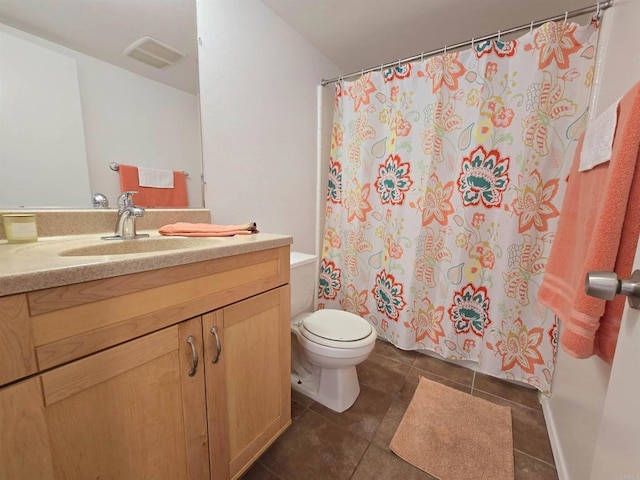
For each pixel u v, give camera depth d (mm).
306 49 1766
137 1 1021
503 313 1471
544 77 1273
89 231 966
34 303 461
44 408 484
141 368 620
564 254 903
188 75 1179
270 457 1061
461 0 1388
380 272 1891
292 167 1763
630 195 594
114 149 1010
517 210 1377
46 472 495
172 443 700
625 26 933
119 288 567
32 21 815
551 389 1342
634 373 397
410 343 1774
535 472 1014
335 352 1184
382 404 1341
